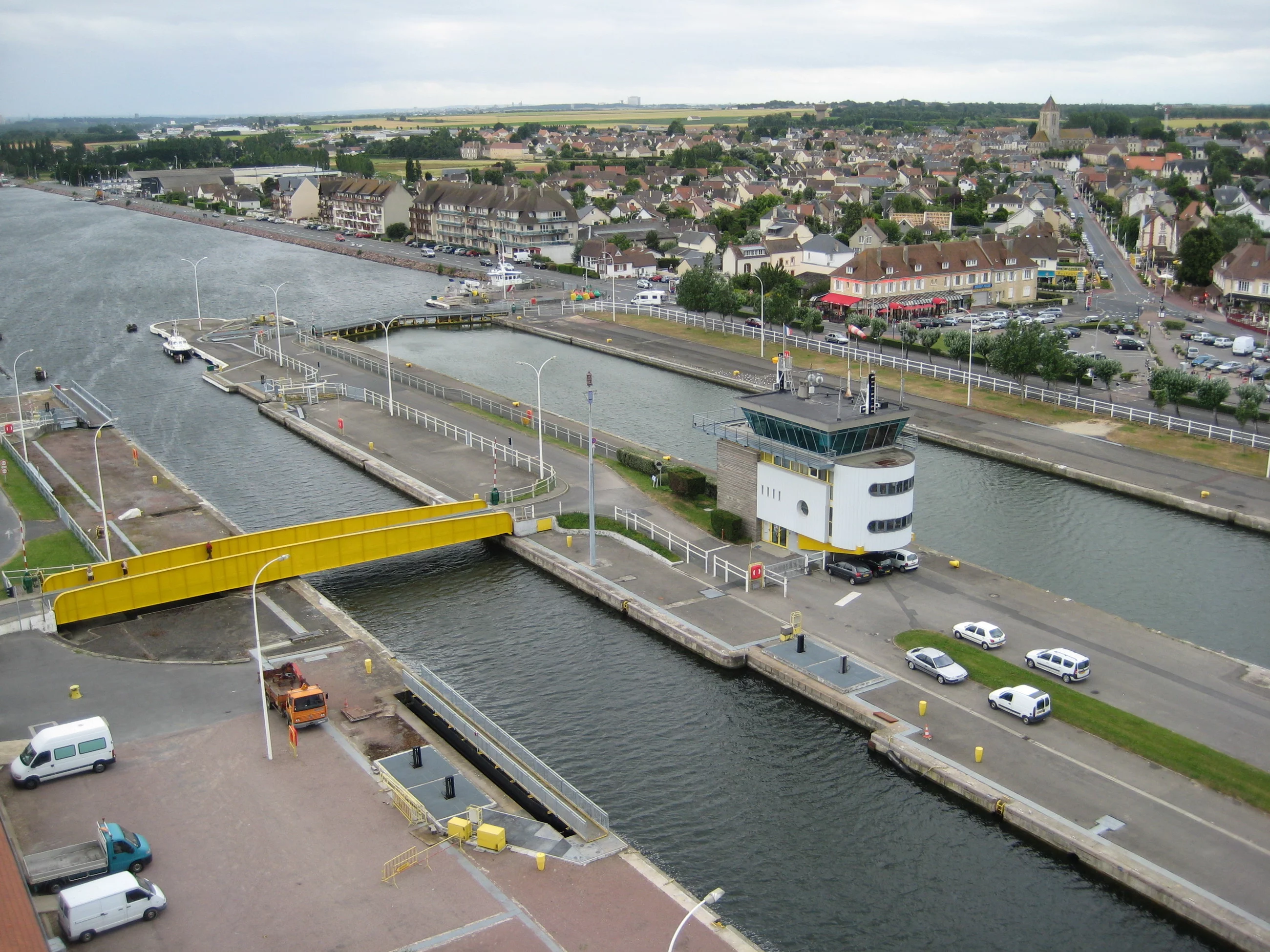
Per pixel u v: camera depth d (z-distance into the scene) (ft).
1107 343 597.93
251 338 640.17
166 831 193.16
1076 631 263.90
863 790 212.84
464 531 326.03
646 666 261.85
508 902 175.32
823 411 303.07
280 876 181.27
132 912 169.07
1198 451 405.59
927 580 296.30
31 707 234.99
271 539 310.45
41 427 454.40
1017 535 342.23
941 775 207.21
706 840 199.72
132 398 521.65
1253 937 164.25
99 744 209.97
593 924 170.50
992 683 238.68
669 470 372.17
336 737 224.74
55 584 287.89
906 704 232.32
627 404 497.87
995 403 473.26
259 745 221.05
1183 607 291.99
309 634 271.28
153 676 249.34
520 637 278.05
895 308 652.89
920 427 442.91
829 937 175.83
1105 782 203.41
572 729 236.22
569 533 333.01
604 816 195.83
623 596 288.92
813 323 613.93
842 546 294.66
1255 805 195.83
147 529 341.62
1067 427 439.22
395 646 273.54
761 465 315.58
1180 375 446.19
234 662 256.93
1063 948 172.76
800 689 243.19
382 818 197.57
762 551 315.99
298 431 457.68
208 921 170.81
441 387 514.27
